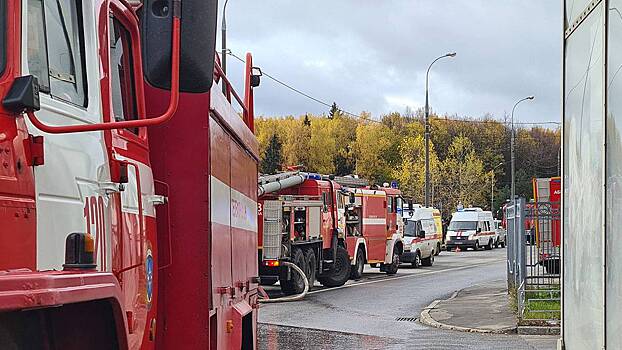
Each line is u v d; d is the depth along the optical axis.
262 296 8.09
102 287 2.86
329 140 87.69
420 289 26.19
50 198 2.95
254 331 7.48
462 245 64.81
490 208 92.75
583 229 4.91
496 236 70.00
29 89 2.64
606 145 4.34
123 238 3.85
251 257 7.39
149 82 3.15
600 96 4.50
